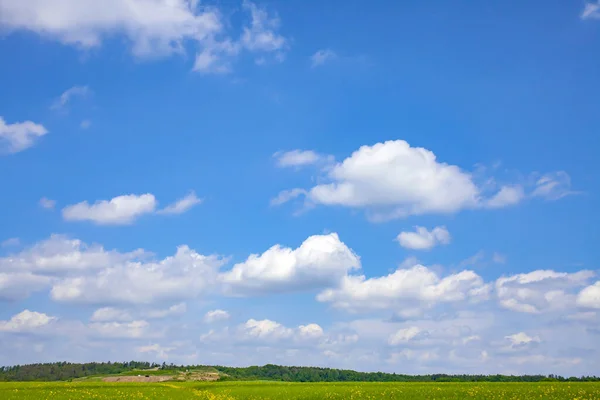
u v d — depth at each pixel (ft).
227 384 305.32
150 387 266.36
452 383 275.39
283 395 206.49
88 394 214.28
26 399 191.01
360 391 214.90
